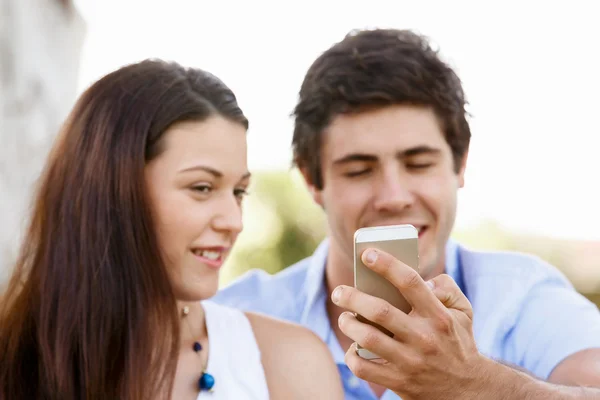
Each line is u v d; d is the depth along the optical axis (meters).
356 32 3.11
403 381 2.09
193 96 2.31
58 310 2.32
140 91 2.34
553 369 2.84
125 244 2.29
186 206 2.27
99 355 2.26
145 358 2.24
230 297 3.51
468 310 2.16
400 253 2.08
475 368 2.12
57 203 2.41
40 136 4.63
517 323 3.10
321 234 8.22
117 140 2.31
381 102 2.83
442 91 2.89
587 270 9.16
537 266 3.26
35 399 2.33
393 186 2.85
